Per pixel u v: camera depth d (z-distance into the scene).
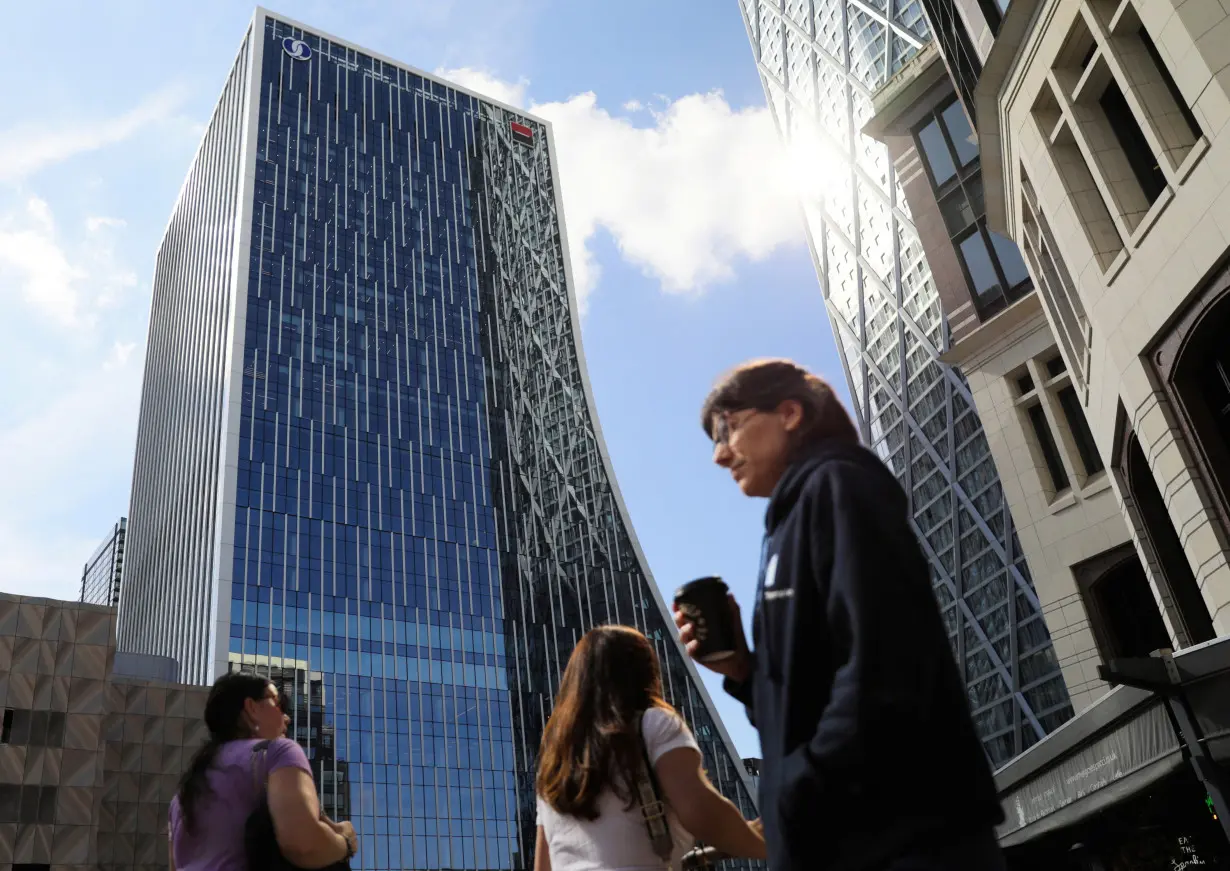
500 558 124.19
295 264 126.44
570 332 148.75
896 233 117.00
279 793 3.35
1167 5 13.47
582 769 2.89
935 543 102.19
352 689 104.94
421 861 99.38
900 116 41.12
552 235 156.12
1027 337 29.36
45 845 51.69
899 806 1.65
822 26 139.25
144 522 134.00
